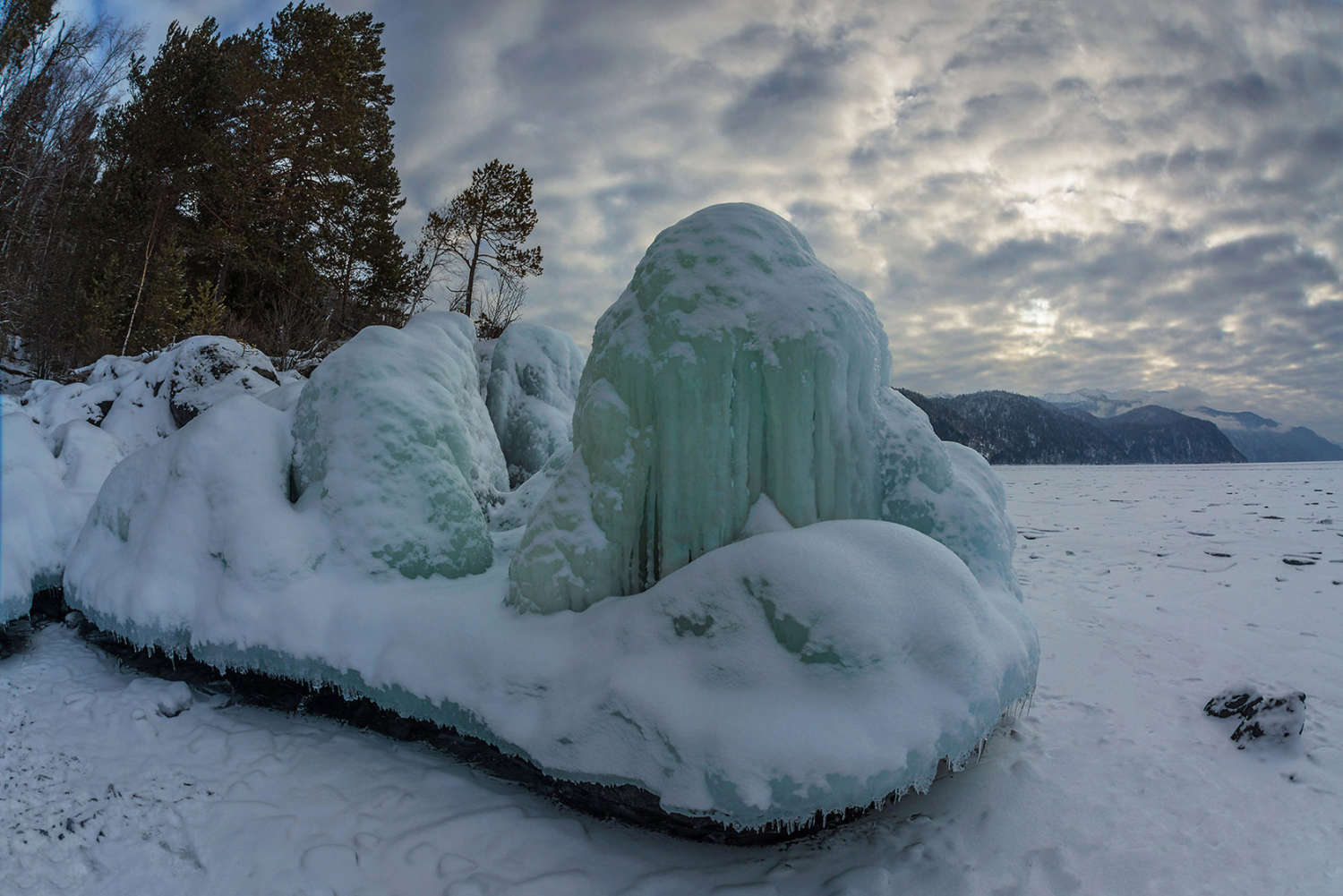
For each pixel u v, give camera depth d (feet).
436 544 15.38
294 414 17.47
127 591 15.02
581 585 13.00
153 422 34.37
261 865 10.40
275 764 13.08
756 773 9.70
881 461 14.16
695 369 12.67
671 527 13.01
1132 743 15.02
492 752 13.15
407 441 15.79
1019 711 15.46
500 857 10.75
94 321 64.18
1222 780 13.55
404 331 19.29
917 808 12.42
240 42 74.38
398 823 11.43
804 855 11.05
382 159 81.92
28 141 85.15
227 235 65.00
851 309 13.03
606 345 13.96
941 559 12.05
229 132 70.33
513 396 28.68
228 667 14.43
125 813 11.44
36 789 11.87
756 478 13.14
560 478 13.91
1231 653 20.57
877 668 10.53
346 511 15.12
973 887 10.34
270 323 66.74
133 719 14.25
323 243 73.92
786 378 12.63
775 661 10.78
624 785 11.16
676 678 10.96
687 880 10.37
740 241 13.73
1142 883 10.52
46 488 19.77
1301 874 10.75
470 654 12.58
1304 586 27.91
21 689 15.56
